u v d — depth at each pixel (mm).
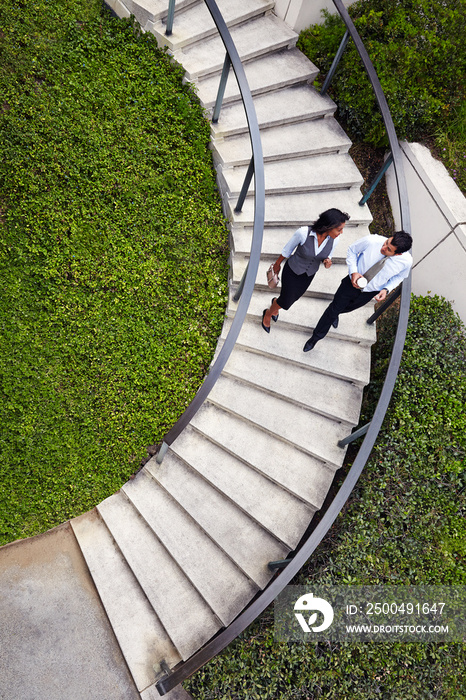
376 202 6863
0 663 4836
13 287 5809
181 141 6359
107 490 5734
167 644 5098
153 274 6172
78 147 6086
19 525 5496
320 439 5605
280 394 5676
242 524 5445
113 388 5926
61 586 5270
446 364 5961
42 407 5734
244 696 4863
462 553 5371
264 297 6066
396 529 5426
